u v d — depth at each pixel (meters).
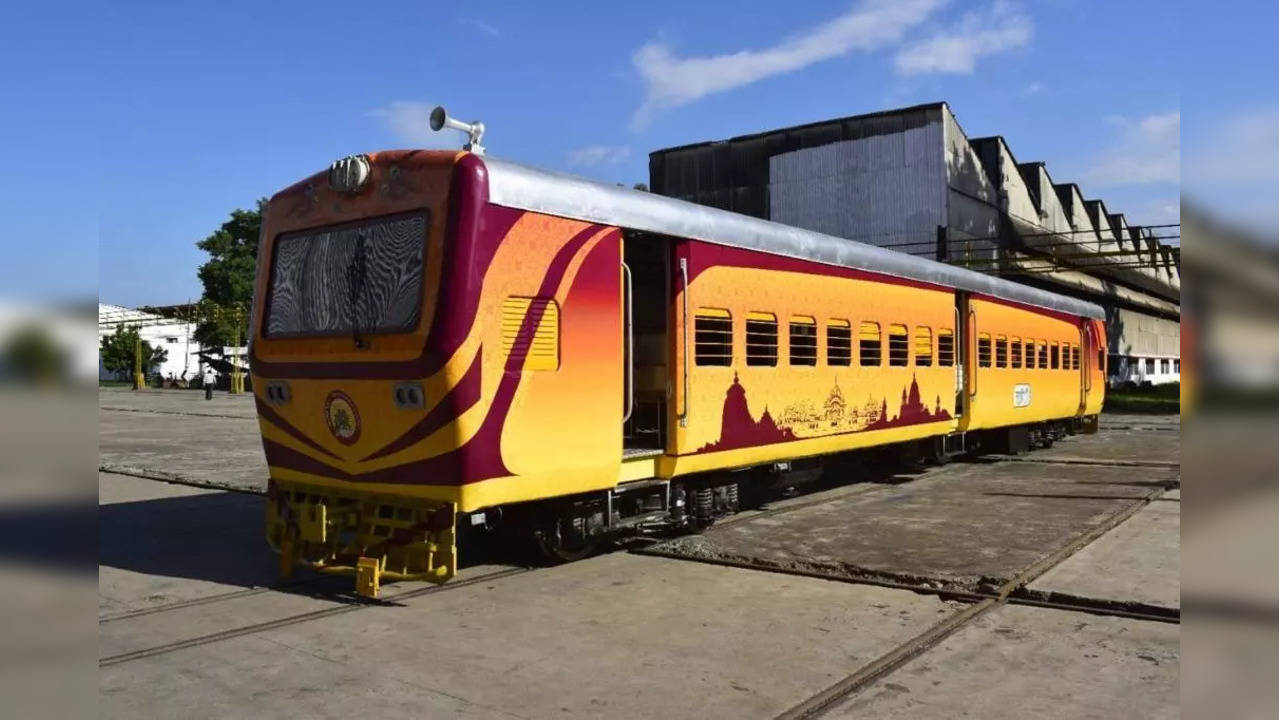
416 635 5.81
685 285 8.38
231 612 6.38
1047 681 4.87
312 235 7.35
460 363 6.35
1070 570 7.37
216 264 57.00
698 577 7.37
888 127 30.53
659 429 8.87
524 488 6.87
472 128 7.07
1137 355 50.44
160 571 7.70
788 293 9.88
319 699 4.70
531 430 6.87
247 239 58.66
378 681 4.96
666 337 8.66
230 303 57.16
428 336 6.39
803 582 7.16
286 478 7.47
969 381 14.50
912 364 12.53
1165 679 4.88
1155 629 5.82
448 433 6.39
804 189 32.03
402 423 6.56
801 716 4.42
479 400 6.45
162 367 71.12
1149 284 51.28
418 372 6.41
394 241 6.76
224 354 58.28
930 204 29.62
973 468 15.10
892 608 6.37
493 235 6.58
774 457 9.66
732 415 8.96
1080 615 6.18
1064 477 13.66
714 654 5.38
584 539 7.75
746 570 7.61
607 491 7.84
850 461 13.55
